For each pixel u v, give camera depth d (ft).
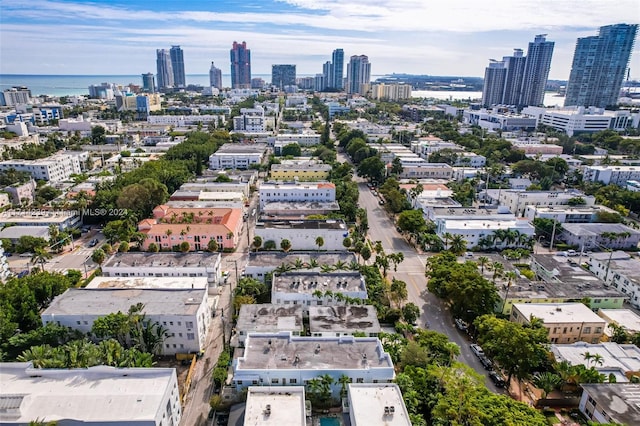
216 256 515.91
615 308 453.17
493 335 361.51
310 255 526.16
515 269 520.83
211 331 418.72
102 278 453.17
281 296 434.71
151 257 510.99
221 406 315.99
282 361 325.01
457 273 441.68
